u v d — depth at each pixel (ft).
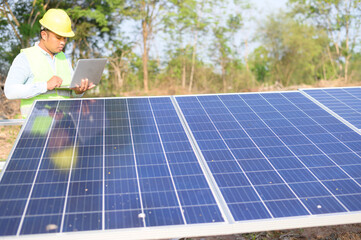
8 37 47.19
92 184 9.32
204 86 66.23
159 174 9.89
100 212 8.36
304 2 73.26
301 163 10.77
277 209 8.79
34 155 10.40
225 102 14.90
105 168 10.02
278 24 71.26
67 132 11.76
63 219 8.09
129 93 62.28
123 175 9.77
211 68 69.21
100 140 11.43
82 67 14.38
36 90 14.33
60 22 14.87
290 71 71.56
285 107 14.73
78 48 65.87
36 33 49.26
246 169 10.36
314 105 15.06
